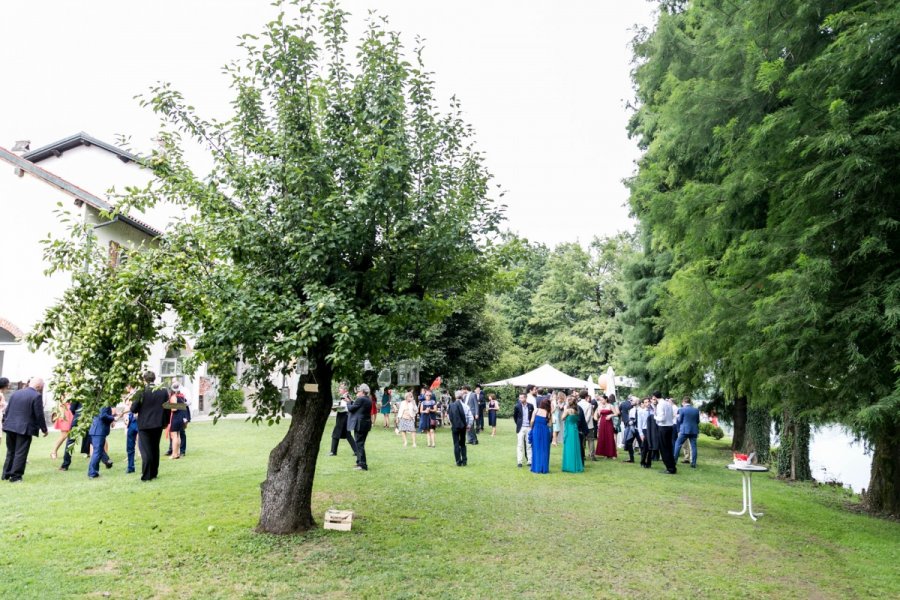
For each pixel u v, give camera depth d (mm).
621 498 10047
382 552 6477
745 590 5809
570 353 42750
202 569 5789
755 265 9234
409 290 7488
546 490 10477
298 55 6906
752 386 9750
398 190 6828
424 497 9344
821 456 17859
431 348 25672
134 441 11039
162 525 7250
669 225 11414
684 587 5824
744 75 9531
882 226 7430
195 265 6590
